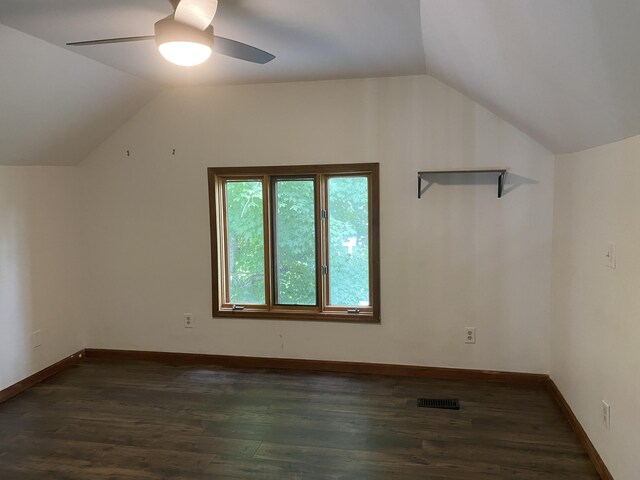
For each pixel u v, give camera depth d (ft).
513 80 7.88
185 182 13.85
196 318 14.19
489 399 11.49
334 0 7.27
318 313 13.44
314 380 12.83
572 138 9.04
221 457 9.20
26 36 8.93
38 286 13.07
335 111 12.85
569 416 10.25
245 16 8.03
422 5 7.20
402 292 12.91
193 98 13.57
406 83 12.41
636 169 6.79
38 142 12.07
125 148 14.07
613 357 7.72
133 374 13.43
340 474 8.61
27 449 9.61
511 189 12.10
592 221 8.80
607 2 3.84
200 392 12.16
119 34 8.96
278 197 13.69
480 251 12.40
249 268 14.12
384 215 12.82
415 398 11.60
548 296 12.11
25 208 12.63
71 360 14.29
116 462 9.11
